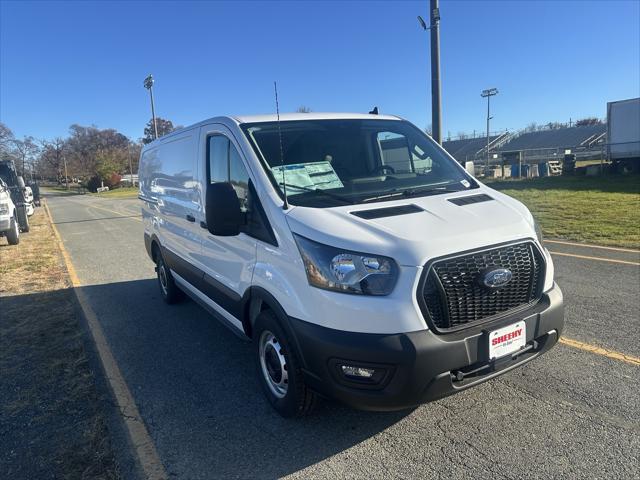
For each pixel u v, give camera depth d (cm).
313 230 309
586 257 798
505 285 309
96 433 353
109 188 8588
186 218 525
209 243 461
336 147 410
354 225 308
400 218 317
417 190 380
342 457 314
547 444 313
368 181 390
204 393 410
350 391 293
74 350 512
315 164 389
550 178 2528
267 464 312
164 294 682
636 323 500
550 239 984
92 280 844
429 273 286
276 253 336
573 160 2677
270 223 345
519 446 313
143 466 314
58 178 12075
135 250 1166
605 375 396
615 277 669
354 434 338
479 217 327
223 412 377
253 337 383
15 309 671
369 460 309
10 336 562
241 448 329
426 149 454
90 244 1311
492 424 338
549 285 342
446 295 290
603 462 293
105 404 397
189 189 513
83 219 2217
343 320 289
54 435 353
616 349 442
